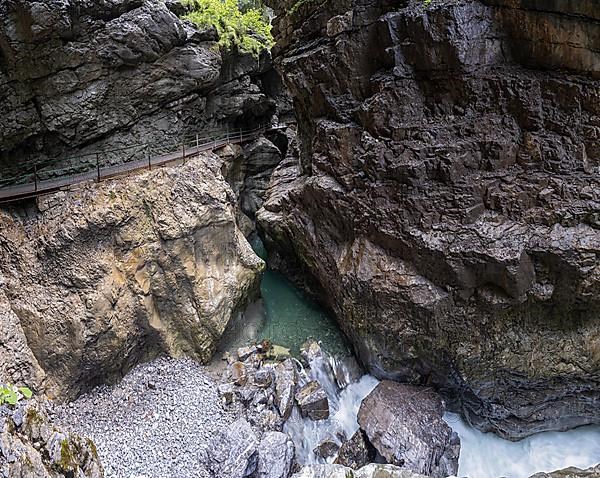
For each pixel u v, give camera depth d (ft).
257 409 39.91
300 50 55.01
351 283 44.86
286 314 55.67
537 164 36.86
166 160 52.90
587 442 41.68
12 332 36.24
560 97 35.76
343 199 46.70
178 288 45.14
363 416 39.93
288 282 64.28
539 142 36.58
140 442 36.06
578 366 37.81
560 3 34.17
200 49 63.16
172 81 60.90
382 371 45.57
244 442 34.58
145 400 40.73
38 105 47.98
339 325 51.24
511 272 35.65
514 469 40.11
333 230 49.78
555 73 36.22
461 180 38.60
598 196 34.50
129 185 43.78
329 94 49.62
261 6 102.47
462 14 37.70
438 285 40.19
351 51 46.21
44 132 49.21
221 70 72.13
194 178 48.14
